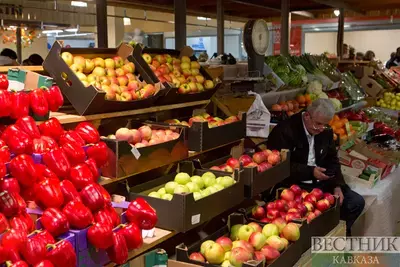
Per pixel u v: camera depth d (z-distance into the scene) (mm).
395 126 6062
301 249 2791
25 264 1721
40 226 1962
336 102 5070
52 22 6754
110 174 2453
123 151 2453
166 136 2809
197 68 3500
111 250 2107
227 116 3830
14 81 2434
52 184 2023
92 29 8727
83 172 2180
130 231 2174
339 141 4527
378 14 8969
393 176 4430
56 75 2553
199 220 2527
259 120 3809
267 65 4516
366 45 11094
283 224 2781
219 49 5688
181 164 3055
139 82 2938
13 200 1884
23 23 6332
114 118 2887
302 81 4902
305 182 3732
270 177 3117
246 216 2949
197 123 2904
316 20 10094
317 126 3645
